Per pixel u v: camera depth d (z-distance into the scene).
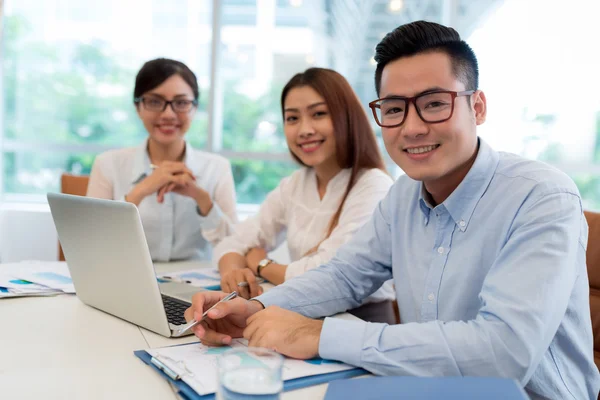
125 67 3.71
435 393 0.73
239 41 3.67
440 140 1.08
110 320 1.21
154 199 2.24
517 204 1.05
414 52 1.07
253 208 3.74
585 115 3.46
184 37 3.69
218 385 0.70
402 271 1.29
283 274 1.66
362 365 0.91
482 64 3.50
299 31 3.66
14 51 3.67
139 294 1.09
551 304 0.89
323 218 1.88
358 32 3.64
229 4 3.64
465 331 0.89
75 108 3.73
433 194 1.21
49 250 3.56
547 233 0.95
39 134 3.75
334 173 1.94
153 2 3.66
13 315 1.23
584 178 3.49
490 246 1.09
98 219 1.10
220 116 3.72
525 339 0.85
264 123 3.72
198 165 2.42
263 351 0.72
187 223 2.30
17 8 3.64
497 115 3.52
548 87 3.47
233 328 1.12
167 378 0.87
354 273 1.34
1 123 3.70
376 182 1.80
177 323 1.14
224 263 1.80
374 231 1.37
